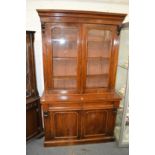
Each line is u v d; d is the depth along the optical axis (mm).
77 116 2082
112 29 1924
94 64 2160
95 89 2094
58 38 1968
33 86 2182
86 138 2207
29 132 2197
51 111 1999
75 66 2061
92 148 2150
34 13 2164
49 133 2102
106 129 2215
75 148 2143
